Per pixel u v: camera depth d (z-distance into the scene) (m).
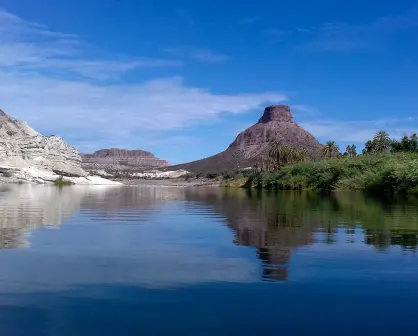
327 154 109.56
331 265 9.32
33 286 7.64
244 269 8.97
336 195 49.12
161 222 17.62
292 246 11.66
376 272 8.73
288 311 6.48
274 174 92.12
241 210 24.44
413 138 79.75
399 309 6.59
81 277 8.26
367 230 14.87
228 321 6.07
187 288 7.59
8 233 13.65
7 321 6.01
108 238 12.91
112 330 5.73
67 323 5.95
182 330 5.75
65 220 17.83
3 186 69.50
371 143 98.06
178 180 197.00
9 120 160.62
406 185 50.44
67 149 167.50
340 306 6.69
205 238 13.07
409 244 11.89
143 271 8.77
